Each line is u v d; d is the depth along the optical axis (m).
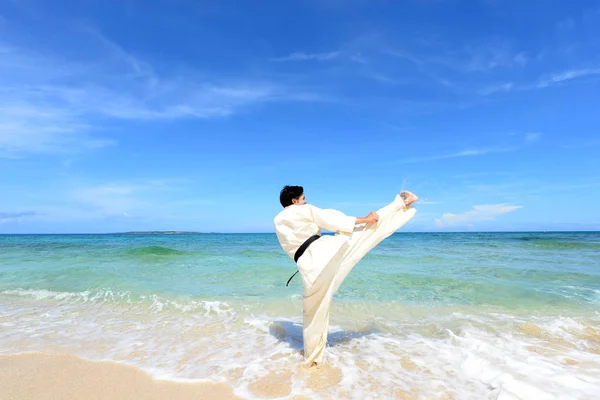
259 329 4.23
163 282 7.36
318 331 3.10
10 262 10.77
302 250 3.15
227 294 6.17
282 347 3.59
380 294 6.12
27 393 2.64
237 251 14.94
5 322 4.62
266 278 7.90
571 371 2.87
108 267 9.55
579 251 13.94
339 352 3.43
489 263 9.95
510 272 8.13
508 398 2.41
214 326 4.38
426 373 2.92
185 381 2.84
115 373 3.01
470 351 3.38
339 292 6.29
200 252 14.01
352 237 3.37
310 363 3.10
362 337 3.89
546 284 6.77
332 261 3.00
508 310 5.02
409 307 5.27
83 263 10.46
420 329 4.20
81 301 5.81
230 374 2.97
